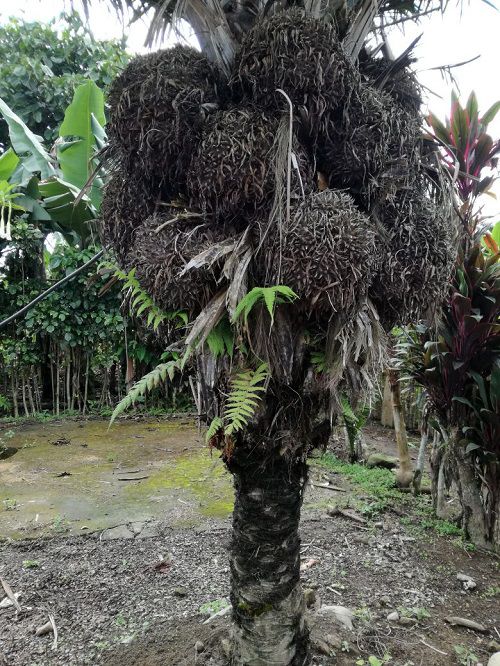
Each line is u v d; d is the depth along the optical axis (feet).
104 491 14.38
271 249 3.92
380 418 24.31
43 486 14.80
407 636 7.73
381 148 4.25
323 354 4.40
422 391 13.35
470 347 10.78
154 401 26.40
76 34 25.70
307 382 4.47
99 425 23.25
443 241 4.48
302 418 4.63
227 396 4.31
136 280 4.43
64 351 25.38
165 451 18.62
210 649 6.70
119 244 4.96
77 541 11.12
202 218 4.26
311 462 16.92
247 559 5.31
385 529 12.00
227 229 4.26
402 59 4.71
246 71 4.14
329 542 11.20
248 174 3.90
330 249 3.67
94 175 5.07
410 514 13.08
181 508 13.07
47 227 25.17
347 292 3.82
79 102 16.78
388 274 4.29
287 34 3.92
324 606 8.34
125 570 9.81
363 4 4.60
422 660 7.13
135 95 4.11
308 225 3.71
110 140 4.81
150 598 8.77
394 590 9.25
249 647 5.40
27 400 26.35
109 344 25.58
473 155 9.98
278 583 5.29
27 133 19.44
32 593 8.98
